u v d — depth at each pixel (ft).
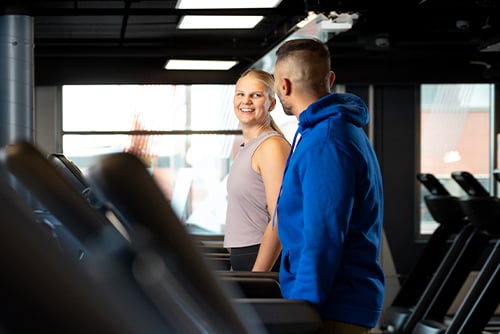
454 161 31.14
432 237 26.71
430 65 29.30
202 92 31.09
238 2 18.21
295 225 6.90
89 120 30.37
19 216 0.92
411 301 26.91
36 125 29.86
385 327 26.30
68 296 0.95
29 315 0.91
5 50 20.53
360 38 25.09
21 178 1.12
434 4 22.38
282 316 6.13
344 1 16.97
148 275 1.07
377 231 7.00
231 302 1.36
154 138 30.86
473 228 25.03
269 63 26.03
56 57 28.12
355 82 29.22
